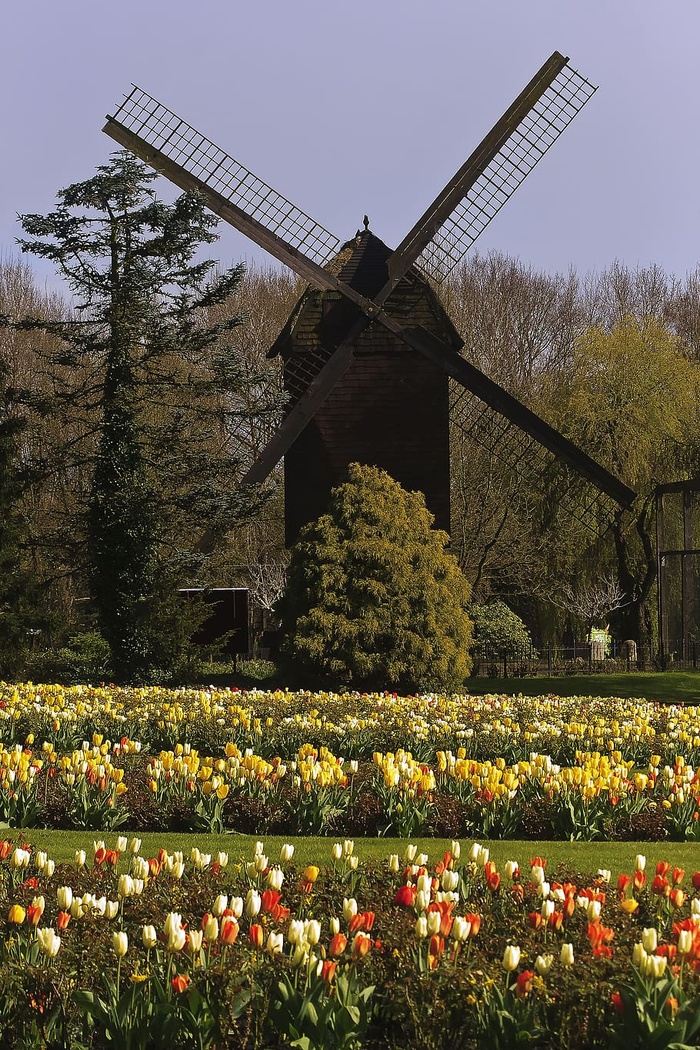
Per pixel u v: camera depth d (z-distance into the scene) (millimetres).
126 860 15531
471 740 23891
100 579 44312
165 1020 8500
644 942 8469
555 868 15297
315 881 11148
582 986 8469
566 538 58969
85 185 45562
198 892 10734
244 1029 8719
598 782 17656
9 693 29906
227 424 67312
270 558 72688
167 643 42969
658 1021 8086
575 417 56438
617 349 57219
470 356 86625
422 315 47781
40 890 10742
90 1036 8789
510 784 16969
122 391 45406
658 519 54000
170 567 46875
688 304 96812
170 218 46219
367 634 37188
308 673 37656
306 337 47656
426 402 47594
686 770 18562
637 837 17875
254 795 18391
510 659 55969
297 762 18906
